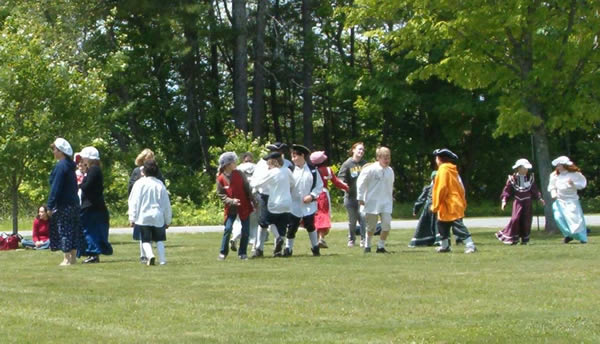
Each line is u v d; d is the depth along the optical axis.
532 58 31.17
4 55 29.59
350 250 23.47
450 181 21.91
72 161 20.11
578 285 14.81
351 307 12.78
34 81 29.66
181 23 49.66
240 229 22.78
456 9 30.16
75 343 10.33
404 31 31.56
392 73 53.19
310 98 59.56
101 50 49.06
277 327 11.26
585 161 59.56
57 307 13.06
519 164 25.52
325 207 24.48
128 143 54.59
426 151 58.00
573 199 25.55
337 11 33.06
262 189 21.03
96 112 31.31
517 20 29.44
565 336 10.30
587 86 30.50
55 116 30.12
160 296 14.12
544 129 31.56
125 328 11.29
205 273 17.36
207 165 55.03
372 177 21.94
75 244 19.94
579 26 30.44
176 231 34.97
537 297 13.50
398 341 10.20
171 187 50.94
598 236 28.38
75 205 19.98
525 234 25.52
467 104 52.59
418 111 56.78
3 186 29.88
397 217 48.16
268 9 57.81
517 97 31.14
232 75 63.19
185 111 57.75
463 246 24.45
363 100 56.97
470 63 31.55
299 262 19.56
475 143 57.69
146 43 53.22
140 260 20.52
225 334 10.80
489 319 11.60
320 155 24.31
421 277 16.14
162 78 57.69
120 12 49.22
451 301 13.20
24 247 26.39
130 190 21.23
